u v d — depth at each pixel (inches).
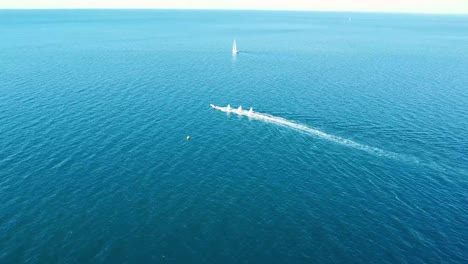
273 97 4266.7
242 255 1819.6
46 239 1875.0
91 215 2066.9
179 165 2642.7
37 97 3981.3
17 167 2501.2
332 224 2052.2
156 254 1809.8
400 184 2442.2
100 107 3740.2
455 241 1926.7
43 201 2164.1
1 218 2006.6
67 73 5177.2
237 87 4675.2
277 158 2785.4
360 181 2479.1
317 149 2933.1
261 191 2358.5
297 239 1935.3
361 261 1791.3
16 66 5570.9
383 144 3016.7
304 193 2343.8
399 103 4069.9
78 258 1765.5
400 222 2070.6
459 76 5452.8
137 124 3331.7
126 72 5359.3
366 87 4766.2
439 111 3804.1
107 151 2790.4
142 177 2464.3
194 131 3240.7
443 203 2242.9
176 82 4859.7
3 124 3191.4
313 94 4404.5
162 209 2148.1
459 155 2829.7
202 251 1838.1
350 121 3503.9
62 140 2933.1
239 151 2888.8
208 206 2192.4
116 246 1851.6
